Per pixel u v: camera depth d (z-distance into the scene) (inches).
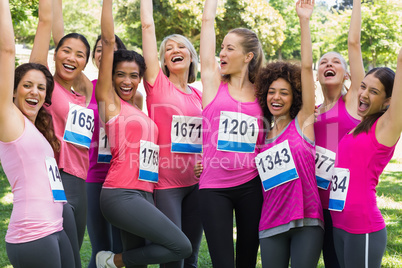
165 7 1344.7
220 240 177.2
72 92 187.2
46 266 142.8
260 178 179.5
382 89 160.6
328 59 196.5
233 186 179.0
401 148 645.3
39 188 144.3
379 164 160.2
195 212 204.7
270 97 177.8
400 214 334.0
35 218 142.1
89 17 1600.6
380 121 158.7
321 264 240.8
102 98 184.1
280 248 171.5
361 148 160.9
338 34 1508.4
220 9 1327.5
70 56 178.7
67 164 175.5
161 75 199.5
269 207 171.9
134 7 1401.3
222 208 179.0
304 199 168.7
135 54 191.8
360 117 185.6
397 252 256.7
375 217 159.2
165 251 180.4
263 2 1450.5
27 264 141.3
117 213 179.8
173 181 197.0
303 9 173.3
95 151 212.4
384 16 1330.0
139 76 192.9
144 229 178.2
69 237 165.6
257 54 190.5
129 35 1457.9
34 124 158.1
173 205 195.2
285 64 179.3
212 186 180.2
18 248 141.1
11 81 139.4
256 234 181.6
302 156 169.9
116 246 221.8
